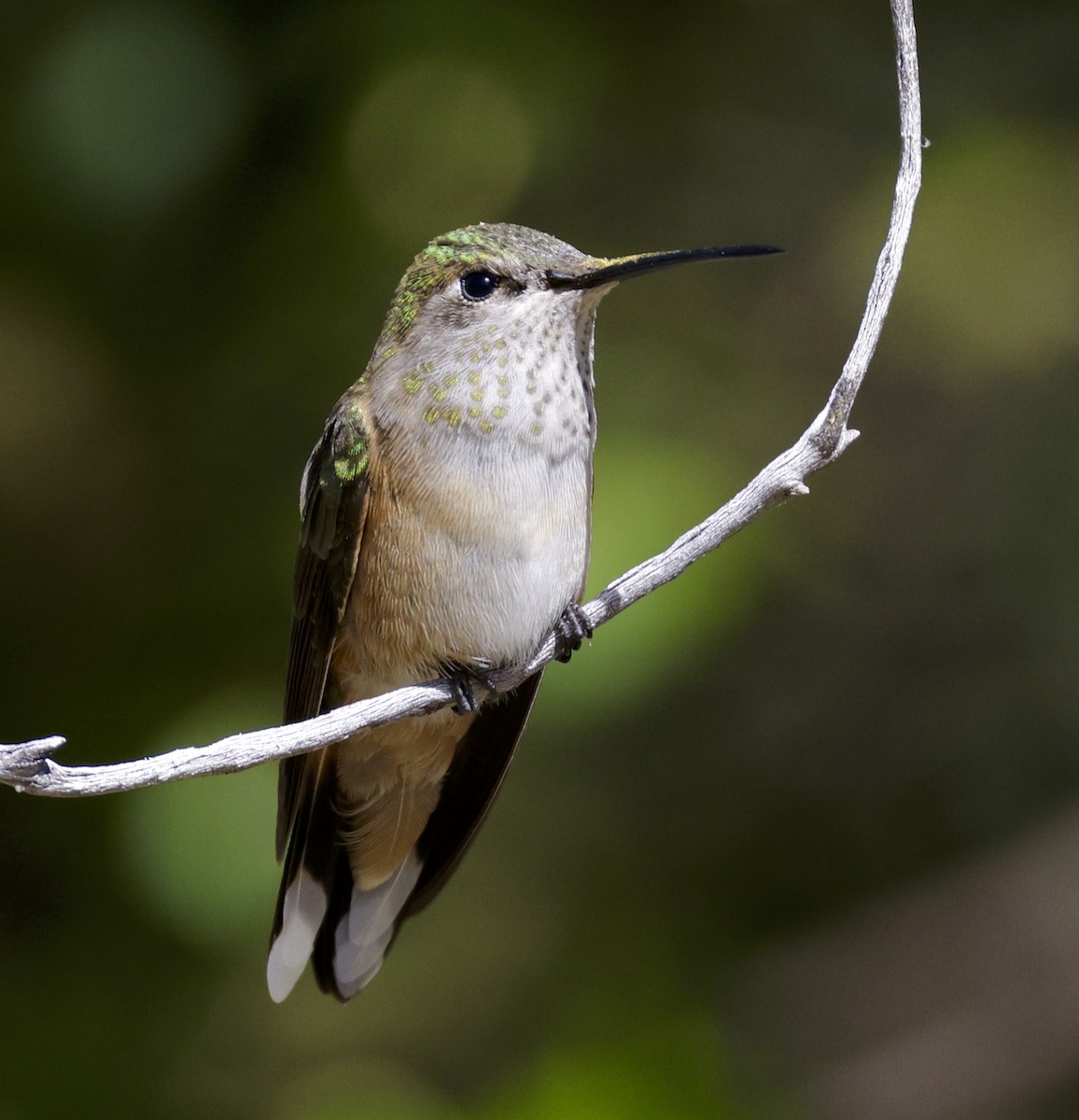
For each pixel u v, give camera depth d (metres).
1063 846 13.41
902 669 13.69
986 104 13.73
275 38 10.94
